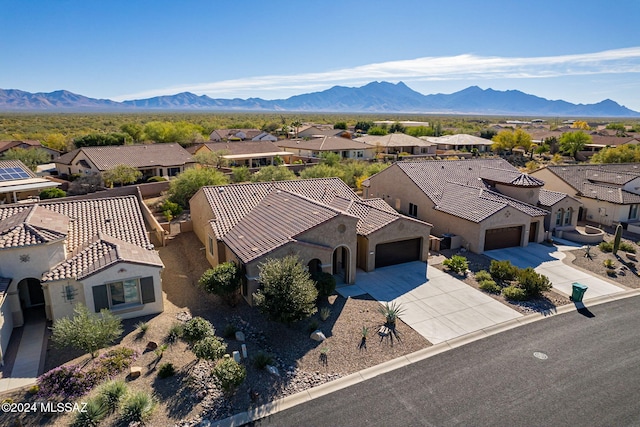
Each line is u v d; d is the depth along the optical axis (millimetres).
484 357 17969
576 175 45719
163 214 40625
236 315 21359
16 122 164125
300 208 26875
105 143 83250
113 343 18438
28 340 18672
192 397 15195
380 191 43625
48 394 15148
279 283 19031
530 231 34344
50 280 19016
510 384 16141
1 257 19031
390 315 20562
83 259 20562
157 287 21109
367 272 27172
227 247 25094
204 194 30953
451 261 27719
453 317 21422
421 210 37469
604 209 39875
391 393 15633
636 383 16266
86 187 49500
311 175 51406
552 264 29328
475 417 14414
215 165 62250
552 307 22828
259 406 14906
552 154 96250
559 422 14219
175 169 59719
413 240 29031
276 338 19312
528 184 35656
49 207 26000
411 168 40219
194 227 35156
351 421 14211
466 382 16266
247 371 16734
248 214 29109
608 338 19625
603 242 33312
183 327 18656
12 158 66375
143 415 14016
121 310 20297
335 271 27078
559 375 16734
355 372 16922
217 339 17422
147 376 16266
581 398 15398
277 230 24688
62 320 17672
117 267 19922
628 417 14484
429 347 18703
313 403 15102
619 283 26359
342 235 24344
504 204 31594
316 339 19031
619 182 42000
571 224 37594
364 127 149250
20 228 20109
